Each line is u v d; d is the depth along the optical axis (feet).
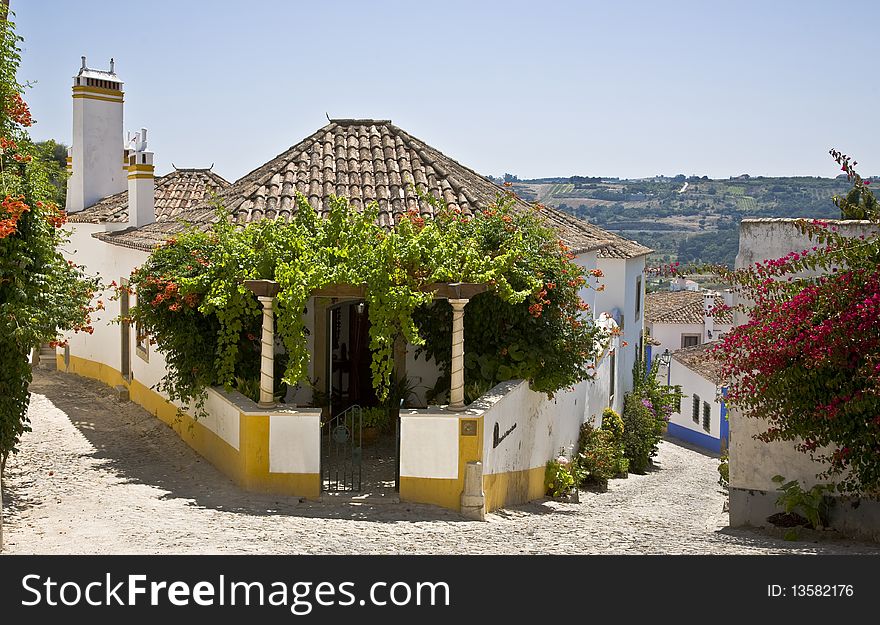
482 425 40.65
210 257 46.68
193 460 48.65
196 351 46.93
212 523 35.09
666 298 164.45
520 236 47.52
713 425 104.06
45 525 34.32
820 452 37.83
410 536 33.99
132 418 60.75
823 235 36.45
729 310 38.60
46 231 40.57
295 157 61.67
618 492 58.59
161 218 72.59
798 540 36.37
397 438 42.63
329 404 53.93
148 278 47.91
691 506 51.88
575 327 48.88
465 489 40.50
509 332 47.75
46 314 38.91
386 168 60.80
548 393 49.01
